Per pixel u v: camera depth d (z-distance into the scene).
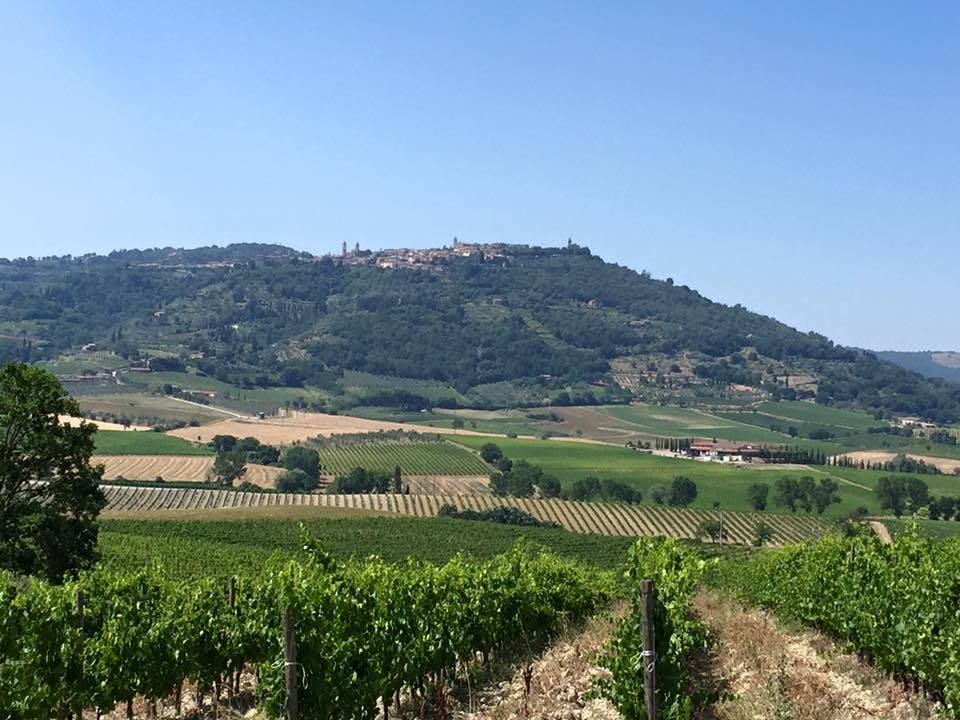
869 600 18.45
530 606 23.56
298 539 81.31
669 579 15.21
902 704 15.09
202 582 20.30
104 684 16.03
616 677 14.35
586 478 133.12
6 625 14.89
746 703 14.42
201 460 135.00
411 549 82.50
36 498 37.81
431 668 17.69
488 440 174.50
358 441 167.38
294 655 13.57
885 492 111.06
